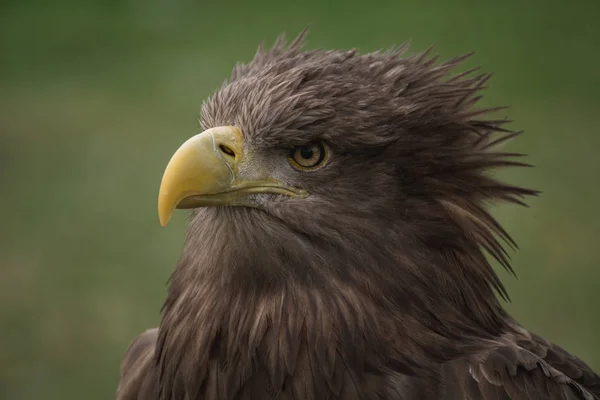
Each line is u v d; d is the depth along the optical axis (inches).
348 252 227.6
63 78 887.7
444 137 234.4
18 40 981.2
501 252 244.5
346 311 225.3
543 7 962.1
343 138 226.1
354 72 238.5
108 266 590.2
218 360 235.5
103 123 778.8
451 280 233.0
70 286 573.3
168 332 246.5
